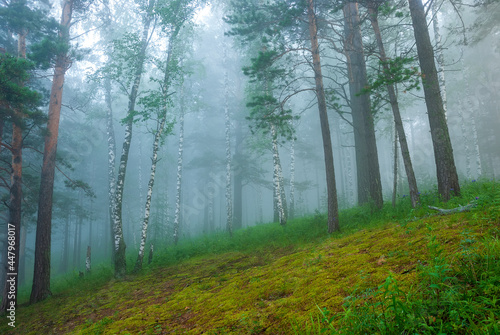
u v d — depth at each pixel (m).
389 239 5.58
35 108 12.04
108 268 14.40
